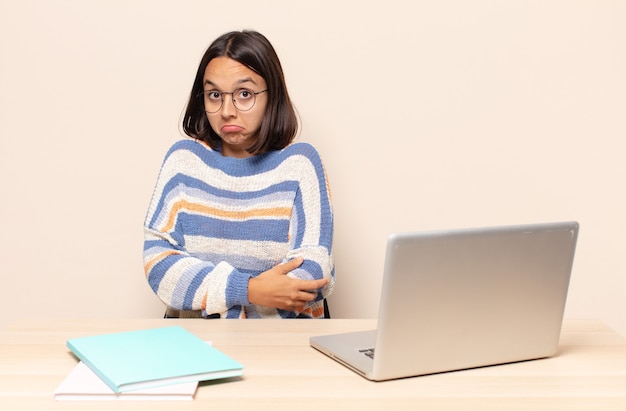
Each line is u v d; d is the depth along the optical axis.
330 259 1.79
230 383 1.16
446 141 2.28
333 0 2.22
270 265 1.86
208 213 1.86
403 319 1.16
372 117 2.26
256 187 1.86
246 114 1.82
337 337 1.37
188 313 1.79
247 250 1.85
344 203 2.29
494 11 2.25
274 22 2.22
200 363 1.17
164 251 1.77
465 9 2.25
